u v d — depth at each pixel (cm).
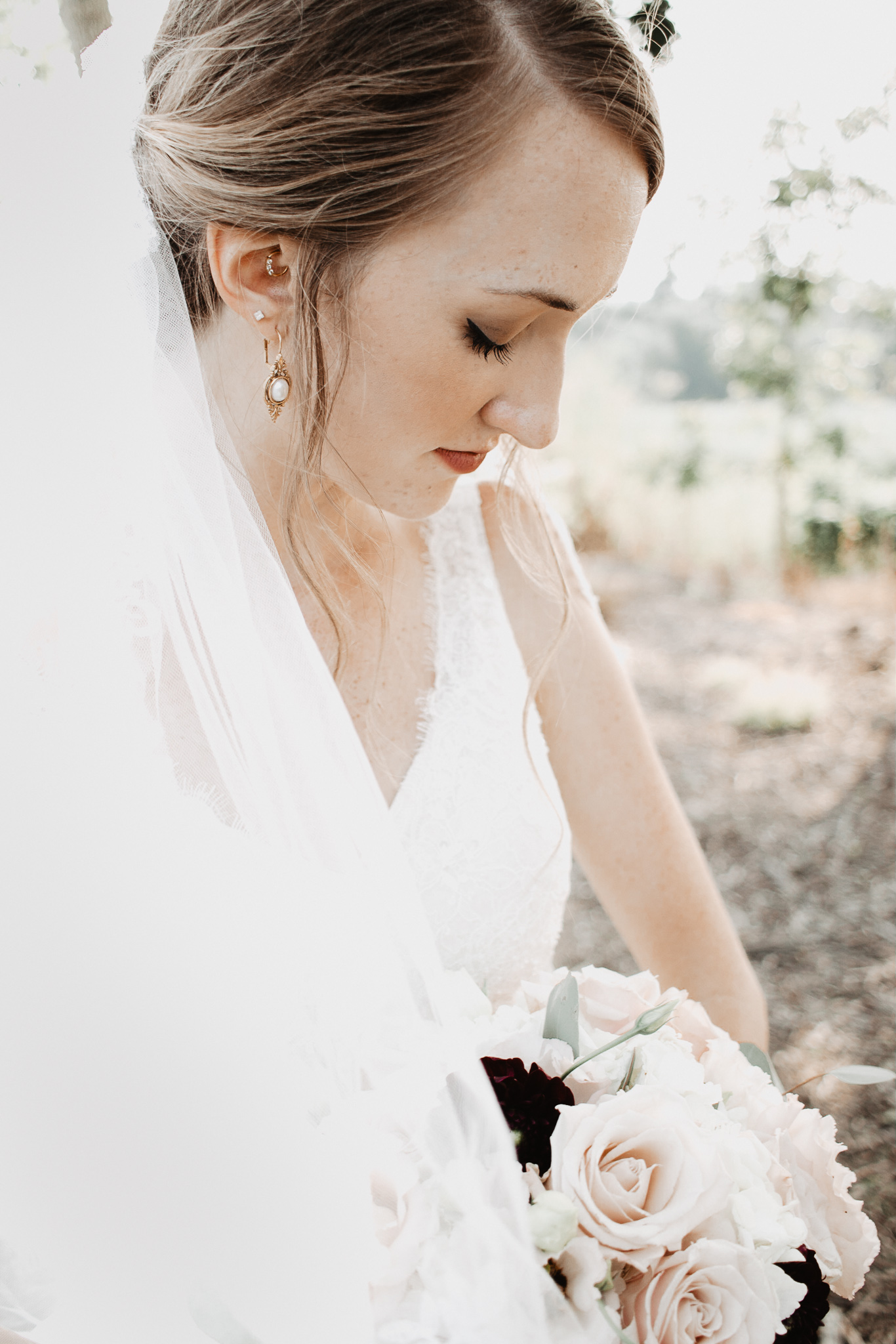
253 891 90
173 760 96
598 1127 86
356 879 94
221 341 114
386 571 140
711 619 725
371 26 91
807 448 773
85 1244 86
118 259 95
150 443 95
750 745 562
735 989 148
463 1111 83
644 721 153
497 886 135
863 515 755
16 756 88
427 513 118
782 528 773
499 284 95
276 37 94
